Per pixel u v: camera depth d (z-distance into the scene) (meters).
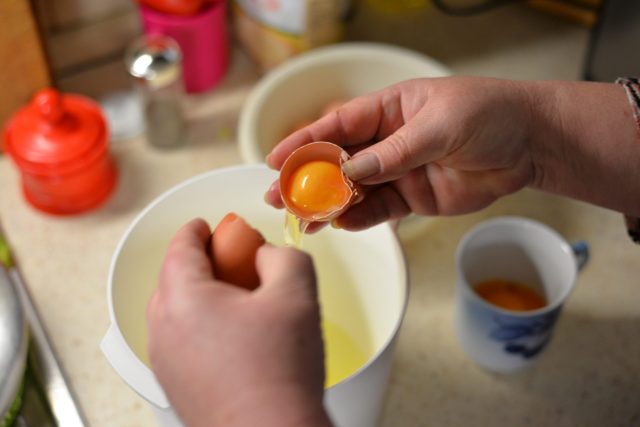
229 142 0.75
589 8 0.84
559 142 0.53
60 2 0.74
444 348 0.63
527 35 0.85
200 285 0.40
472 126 0.50
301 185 0.50
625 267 0.67
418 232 0.67
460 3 0.87
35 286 0.65
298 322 0.39
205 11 0.75
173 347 0.39
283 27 0.75
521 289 0.64
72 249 0.68
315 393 0.38
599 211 0.71
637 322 0.64
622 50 0.74
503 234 0.62
